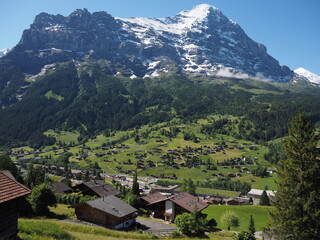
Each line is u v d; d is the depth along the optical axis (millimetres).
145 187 182875
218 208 105562
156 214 83062
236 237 53219
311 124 36844
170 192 168625
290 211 34938
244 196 174500
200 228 57469
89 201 61062
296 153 36656
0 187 25875
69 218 60000
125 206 65188
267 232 39375
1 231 25219
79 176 179125
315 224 33750
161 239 49688
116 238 43656
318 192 35031
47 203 57906
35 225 37281
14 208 26938
